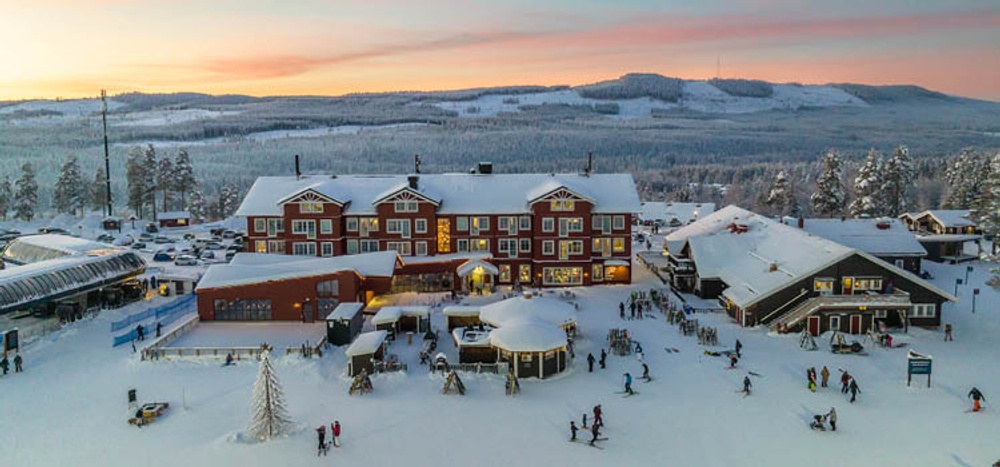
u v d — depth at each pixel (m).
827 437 38.22
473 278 75.62
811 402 43.16
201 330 61.09
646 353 53.25
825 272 59.84
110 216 136.88
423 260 74.62
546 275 77.81
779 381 46.88
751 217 80.62
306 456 36.59
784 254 66.12
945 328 58.22
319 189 78.00
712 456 36.25
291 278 63.53
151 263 98.75
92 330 60.81
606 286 77.50
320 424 40.66
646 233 129.25
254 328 61.69
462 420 41.12
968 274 83.69
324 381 47.72
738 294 62.28
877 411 41.59
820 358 51.59
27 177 150.00
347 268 64.12
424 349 52.88
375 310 66.56
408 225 77.88
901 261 81.19
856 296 57.22
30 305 59.88
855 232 83.94
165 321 64.12
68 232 128.62
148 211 175.00
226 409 42.91
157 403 43.06
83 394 45.44
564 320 54.16
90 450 37.41
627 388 45.00
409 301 70.50
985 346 54.19
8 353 53.59
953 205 134.00
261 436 38.66
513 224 78.50
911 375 46.41
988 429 38.81
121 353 54.12
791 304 60.12
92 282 67.50
